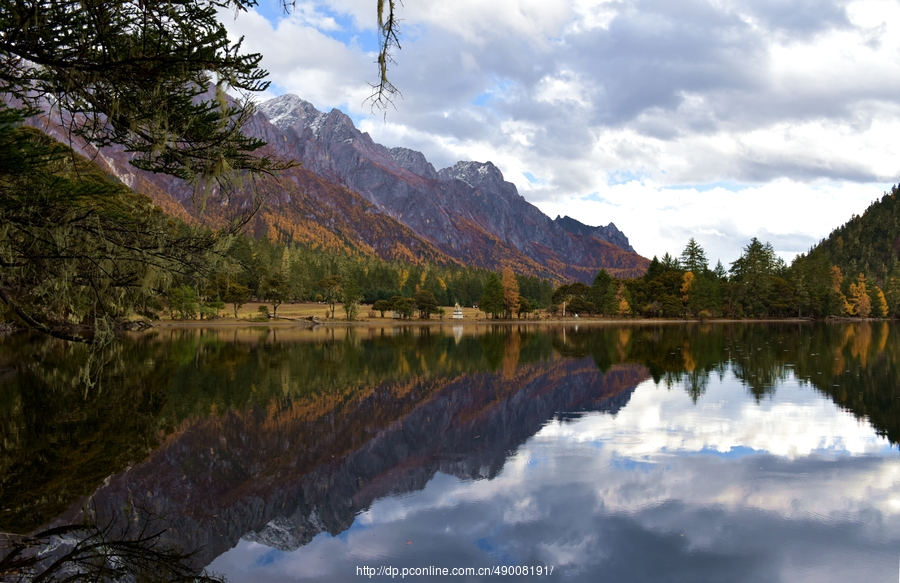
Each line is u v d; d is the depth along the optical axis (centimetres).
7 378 2433
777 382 2380
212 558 838
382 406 2002
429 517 983
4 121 683
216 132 753
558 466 1245
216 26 695
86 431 1587
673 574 771
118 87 686
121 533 932
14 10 612
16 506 1047
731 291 11225
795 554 823
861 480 1120
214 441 1512
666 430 1548
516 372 2938
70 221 820
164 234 888
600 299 11719
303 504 1062
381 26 669
